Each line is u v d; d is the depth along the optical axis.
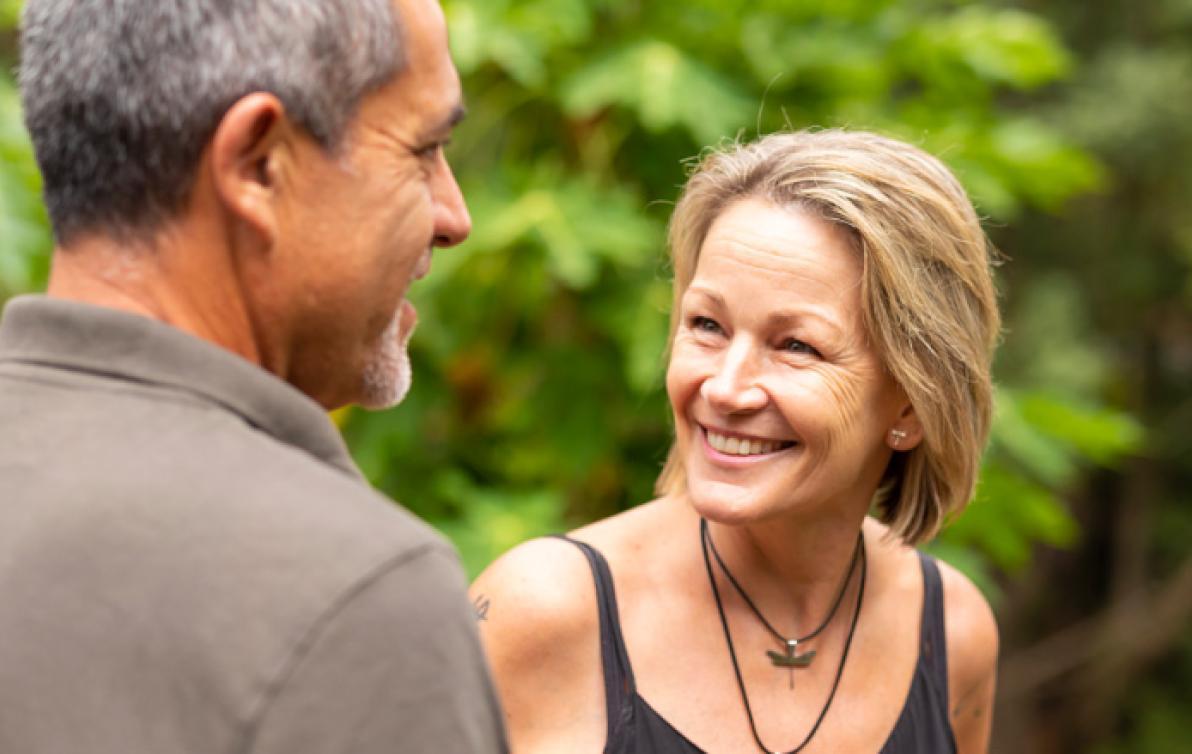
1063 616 13.09
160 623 1.16
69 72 1.29
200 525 1.19
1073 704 12.73
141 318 1.30
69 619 1.17
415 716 1.17
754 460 2.00
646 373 3.94
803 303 1.95
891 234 1.95
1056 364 9.36
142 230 1.32
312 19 1.32
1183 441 12.12
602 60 4.13
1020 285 10.34
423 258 1.51
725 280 1.98
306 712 1.14
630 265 4.11
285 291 1.37
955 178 2.10
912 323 1.98
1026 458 4.20
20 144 4.05
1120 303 10.69
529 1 4.03
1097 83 9.78
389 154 1.41
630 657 2.07
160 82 1.28
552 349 4.25
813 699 2.16
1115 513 12.85
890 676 2.25
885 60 4.54
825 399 1.96
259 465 1.25
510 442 4.41
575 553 2.09
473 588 2.13
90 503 1.21
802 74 4.33
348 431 4.24
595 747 2.04
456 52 3.83
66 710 1.14
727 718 2.10
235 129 1.29
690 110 3.95
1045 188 4.54
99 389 1.29
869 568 2.29
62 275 1.35
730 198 2.04
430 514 4.29
